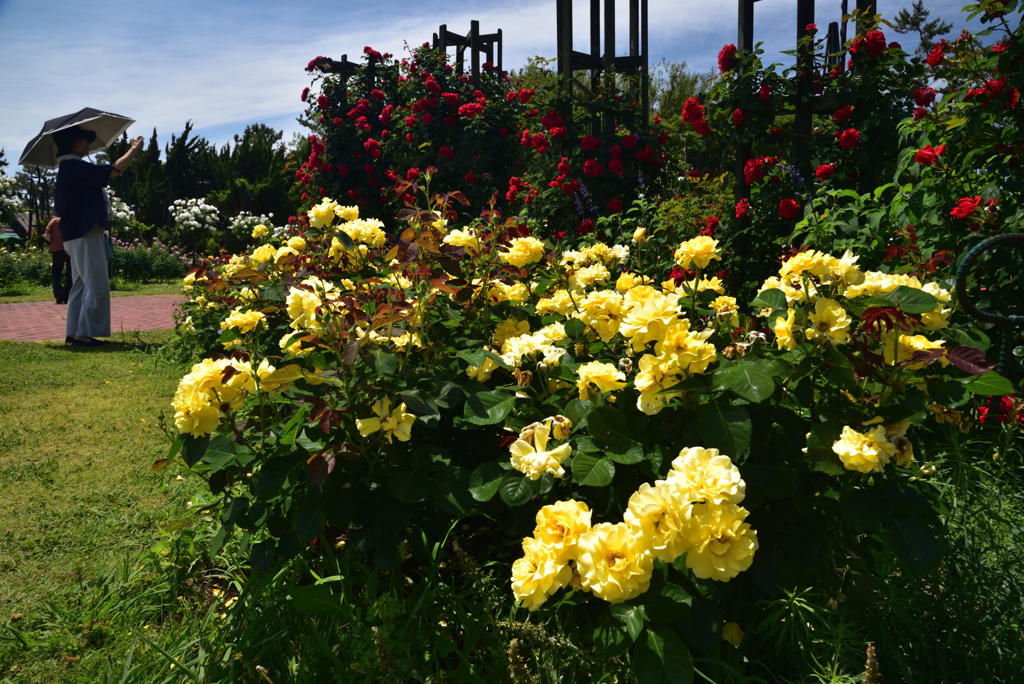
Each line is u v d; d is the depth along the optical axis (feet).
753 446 4.77
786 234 14.42
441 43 30.35
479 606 5.40
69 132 20.81
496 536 6.61
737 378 4.54
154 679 5.21
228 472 5.80
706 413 4.62
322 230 10.71
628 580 4.06
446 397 5.79
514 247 8.25
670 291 7.72
